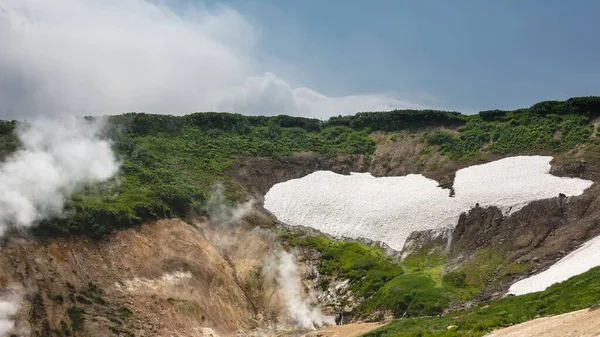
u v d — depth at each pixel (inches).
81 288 1717.5
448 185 2586.1
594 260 1609.3
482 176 2529.5
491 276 1900.8
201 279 2018.9
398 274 2111.2
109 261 1871.3
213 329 1866.4
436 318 1573.6
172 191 2385.6
